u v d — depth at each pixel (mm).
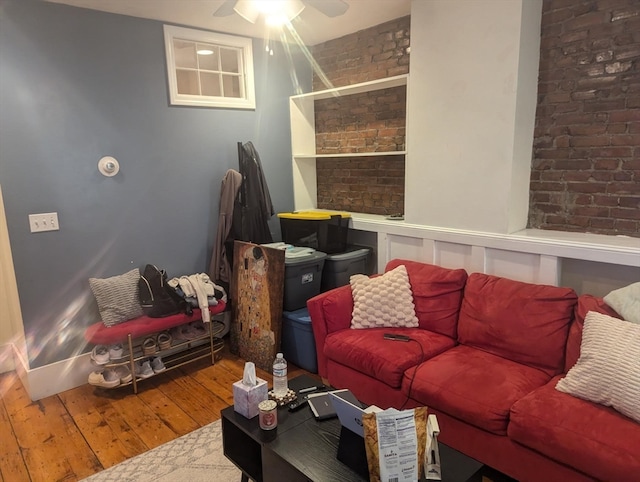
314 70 4199
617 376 1757
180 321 3084
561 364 2207
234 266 3494
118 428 2566
